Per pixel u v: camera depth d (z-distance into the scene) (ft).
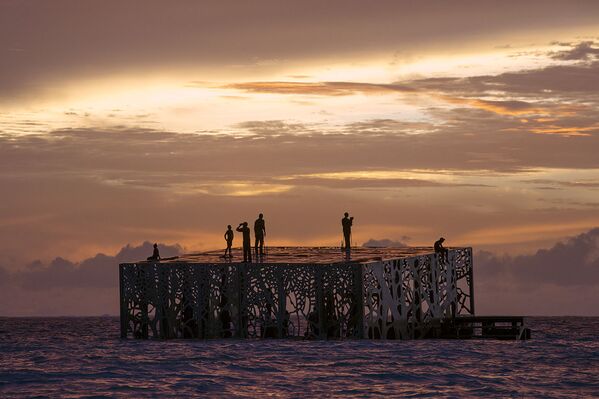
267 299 293.23
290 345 274.98
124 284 306.35
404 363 240.32
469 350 267.59
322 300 288.71
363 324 287.48
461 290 370.12
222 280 297.33
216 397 197.36
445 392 202.39
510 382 213.87
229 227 323.37
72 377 219.82
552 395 199.62
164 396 198.39
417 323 323.37
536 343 292.81
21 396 198.90
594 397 197.98
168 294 302.86
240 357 250.16
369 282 292.61
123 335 307.17
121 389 205.36
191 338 300.61
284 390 204.64
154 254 316.40
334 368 231.71
